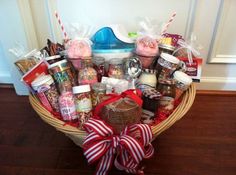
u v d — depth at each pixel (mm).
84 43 765
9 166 820
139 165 812
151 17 988
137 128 605
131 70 759
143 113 712
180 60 788
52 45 840
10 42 1021
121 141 586
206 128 985
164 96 734
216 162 836
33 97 727
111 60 772
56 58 768
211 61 1100
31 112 1072
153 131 631
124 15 994
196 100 1152
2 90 1233
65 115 709
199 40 1047
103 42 800
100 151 597
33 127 987
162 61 759
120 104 630
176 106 768
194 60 796
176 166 817
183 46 812
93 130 594
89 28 865
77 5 968
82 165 819
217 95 1191
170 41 826
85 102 690
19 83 1142
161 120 713
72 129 644
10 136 944
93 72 744
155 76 773
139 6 966
